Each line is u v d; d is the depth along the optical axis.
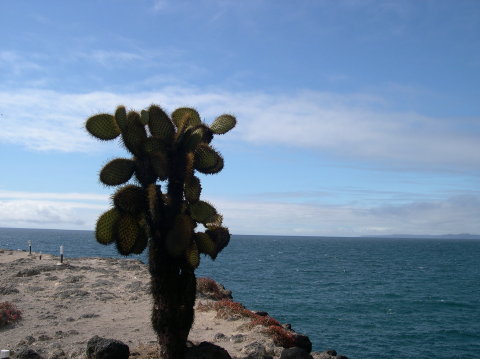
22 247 117.12
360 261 106.81
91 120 9.45
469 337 30.92
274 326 14.34
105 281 22.98
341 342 28.66
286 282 57.62
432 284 60.78
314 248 187.62
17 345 12.77
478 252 169.50
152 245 9.64
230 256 114.75
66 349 12.06
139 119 9.52
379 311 39.16
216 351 10.30
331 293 49.06
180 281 9.84
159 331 9.87
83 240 187.50
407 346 28.33
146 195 9.42
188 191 9.67
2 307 16.05
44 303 18.47
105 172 9.33
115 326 15.19
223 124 10.49
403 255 140.12
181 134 9.77
